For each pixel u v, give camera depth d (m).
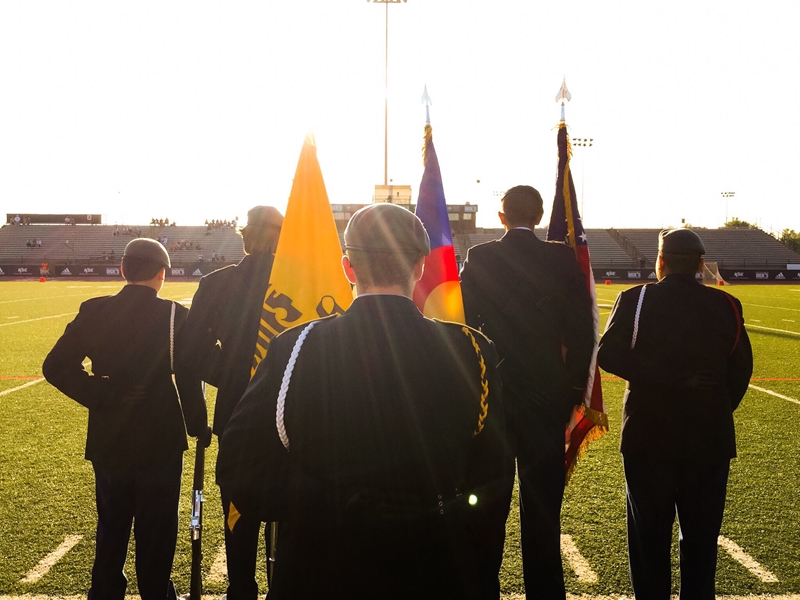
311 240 2.43
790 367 8.95
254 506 1.31
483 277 2.48
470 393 1.33
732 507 3.84
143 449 2.47
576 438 2.88
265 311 2.39
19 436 5.42
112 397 2.44
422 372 1.30
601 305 19.58
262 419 1.29
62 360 2.41
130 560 3.24
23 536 3.42
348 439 1.26
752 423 5.92
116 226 52.53
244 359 2.47
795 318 15.84
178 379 2.51
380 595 1.25
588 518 3.71
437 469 1.27
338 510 1.25
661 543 2.42
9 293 24.38
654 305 2.38
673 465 2.37
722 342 2.34
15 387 7.45
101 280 39.06
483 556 1.39
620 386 7.93
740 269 40.38
